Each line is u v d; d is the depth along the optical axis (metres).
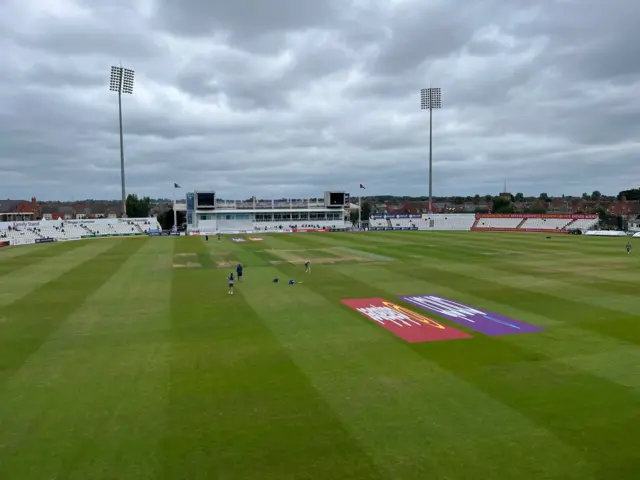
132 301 26.11
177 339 18.83
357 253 51.41
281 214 108.12
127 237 80.88
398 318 22.20
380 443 10.56
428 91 101.88
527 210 150.62
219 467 9.62
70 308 24.42
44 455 10.09
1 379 14.58
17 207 143.12
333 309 24.11
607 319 21.80
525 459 9.88
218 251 54.03
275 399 12.96
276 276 35.16
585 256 47.41
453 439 10.71
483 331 19.91
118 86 92.06
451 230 100.94
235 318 22.23
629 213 128.25
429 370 15.20
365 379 14.44
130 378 14.61
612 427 11.27
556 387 13.77
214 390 13.62
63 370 15.35
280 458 9.95
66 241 71.31
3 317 22.53
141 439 10.78
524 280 32.72
